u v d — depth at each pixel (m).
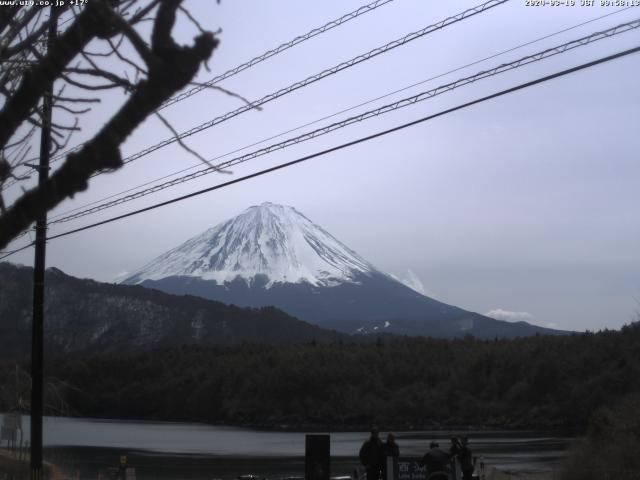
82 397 116.69
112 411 115.12
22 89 4.14
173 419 111.44
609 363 81.50
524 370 91.25
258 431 84.44
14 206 4.07
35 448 20.83
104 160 3.89
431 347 114.19
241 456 47.97
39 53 4.63
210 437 70.94
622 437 26.08
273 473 36.38
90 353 177.75
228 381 109.38
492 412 87.81
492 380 93.75
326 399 100.50
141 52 3.76
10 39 4.54
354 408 96.62
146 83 3.74
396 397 97.12
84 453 50.50
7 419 27.55
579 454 26.84
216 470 38.47
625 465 24.64
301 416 98.38
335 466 39.53
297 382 102.25
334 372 102.81
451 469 18.55
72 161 3.93
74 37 4.01
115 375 121.50
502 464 39.50
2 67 4.57
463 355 105.81
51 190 3.99
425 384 100.25
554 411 80.50
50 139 5.28
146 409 114.75
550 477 28.09
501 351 97.62
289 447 57.22
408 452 46.88
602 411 28.36
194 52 3.69
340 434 79.19
